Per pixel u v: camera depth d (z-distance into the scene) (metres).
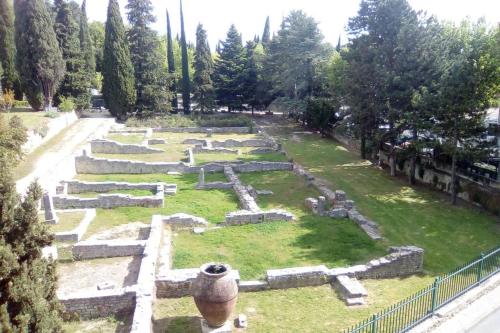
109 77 55.28
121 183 27.34
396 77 28.95
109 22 53.97
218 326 12.62
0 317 7.76
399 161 34.31
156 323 13.11
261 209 23.69
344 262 17.53
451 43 30.45
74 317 12.01
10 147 19.59
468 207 25.89
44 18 45.28
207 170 33.38
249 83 67.69
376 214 24.19
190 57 88.62
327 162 38.25
